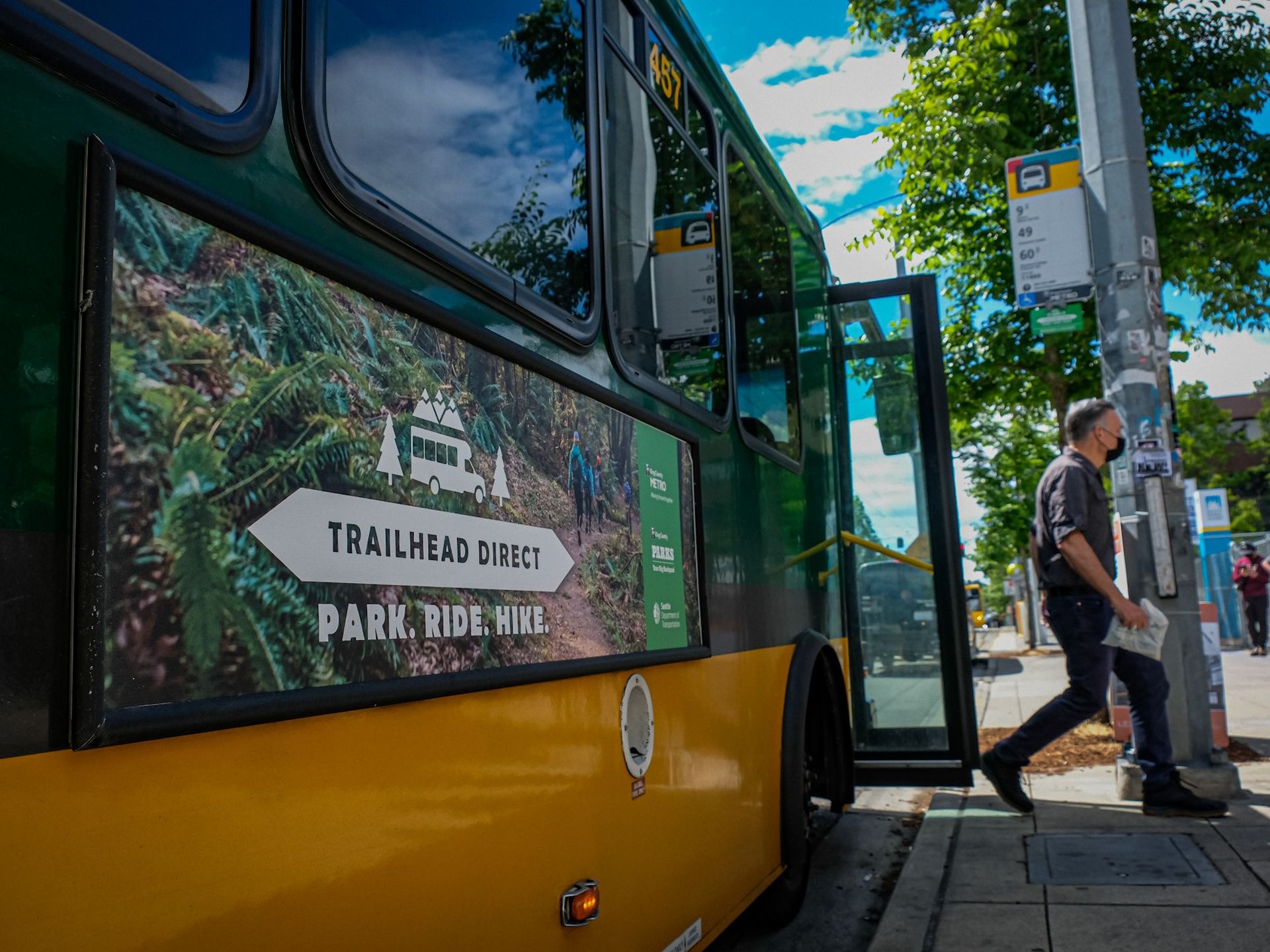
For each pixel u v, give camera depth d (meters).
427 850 1.79
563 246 2.59
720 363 3.82
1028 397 9.91
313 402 1.59
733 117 4.39
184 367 1.37
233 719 1.37
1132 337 6.09
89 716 1.18
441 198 2.06
